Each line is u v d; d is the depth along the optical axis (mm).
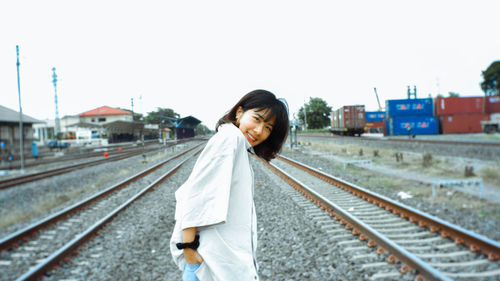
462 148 12898
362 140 23234
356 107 36469
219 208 1317
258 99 1580
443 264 3584
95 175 14414
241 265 1404
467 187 7383
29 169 18500
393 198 7102
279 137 1708
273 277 3549
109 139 51906
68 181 12742
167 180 11516
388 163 12477
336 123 40875
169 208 7156
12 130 29688
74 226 6113
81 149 35781
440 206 6133
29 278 3598
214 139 1431
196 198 1329
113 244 4910
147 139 67250
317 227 5094
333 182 9062
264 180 10367
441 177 8930
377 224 5262
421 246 4191
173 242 1524
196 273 1412
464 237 4062
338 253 3982
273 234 4957
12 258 4574
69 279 3742
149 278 3762
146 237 5195
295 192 8148
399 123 20797
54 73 32438
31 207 8281
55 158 25781
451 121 18125
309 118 75875
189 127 72125
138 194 8320
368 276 3389
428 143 15766
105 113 70250
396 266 3535
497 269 3391
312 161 15195
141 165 18219
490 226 4820
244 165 1473
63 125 61375
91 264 4164
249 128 1567
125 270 3971
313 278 3424
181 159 20984
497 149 11758
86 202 7695
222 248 1384
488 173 8547
